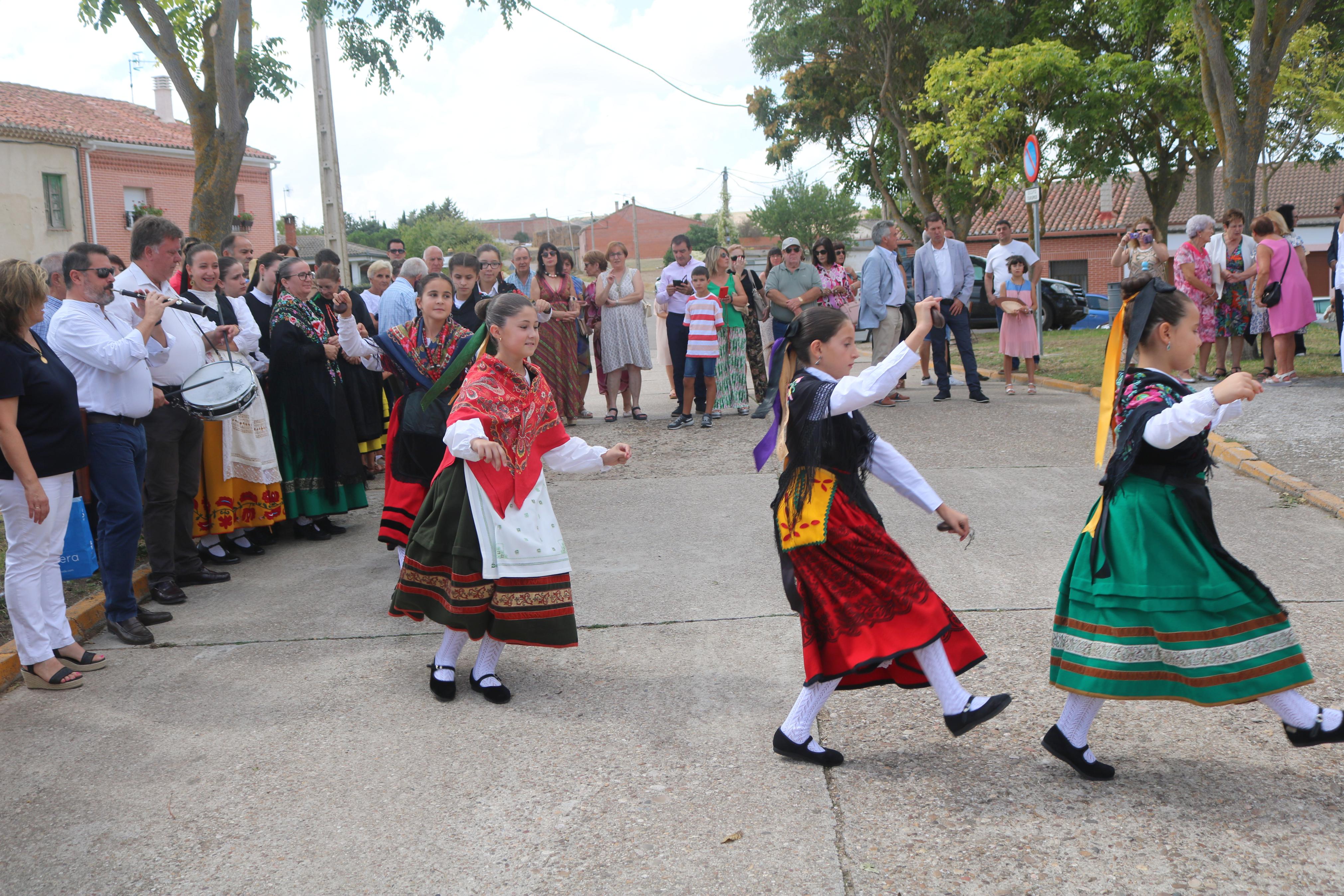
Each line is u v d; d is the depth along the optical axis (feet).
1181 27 63.16
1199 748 11.14
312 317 21.94
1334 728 9.80
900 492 10.91
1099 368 40.55
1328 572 16.69
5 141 89.35
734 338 33.91
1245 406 28.73
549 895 9.09
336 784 11.39
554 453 13.57
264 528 22.29
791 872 9.22
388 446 17.76
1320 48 81.10
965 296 34.81
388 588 18.85
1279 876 8.73
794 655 14.69
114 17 40.52
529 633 13.09
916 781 10.76
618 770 11.42
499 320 13.09
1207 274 33.06
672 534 21.42
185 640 16.39
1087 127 78.64
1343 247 30.45
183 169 109.09
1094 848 9.30
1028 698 12.62
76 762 12.23
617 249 34.17
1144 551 9.64
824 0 87.40
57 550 14.84
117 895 9.42
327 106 52.39
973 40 82.74
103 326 16.01
